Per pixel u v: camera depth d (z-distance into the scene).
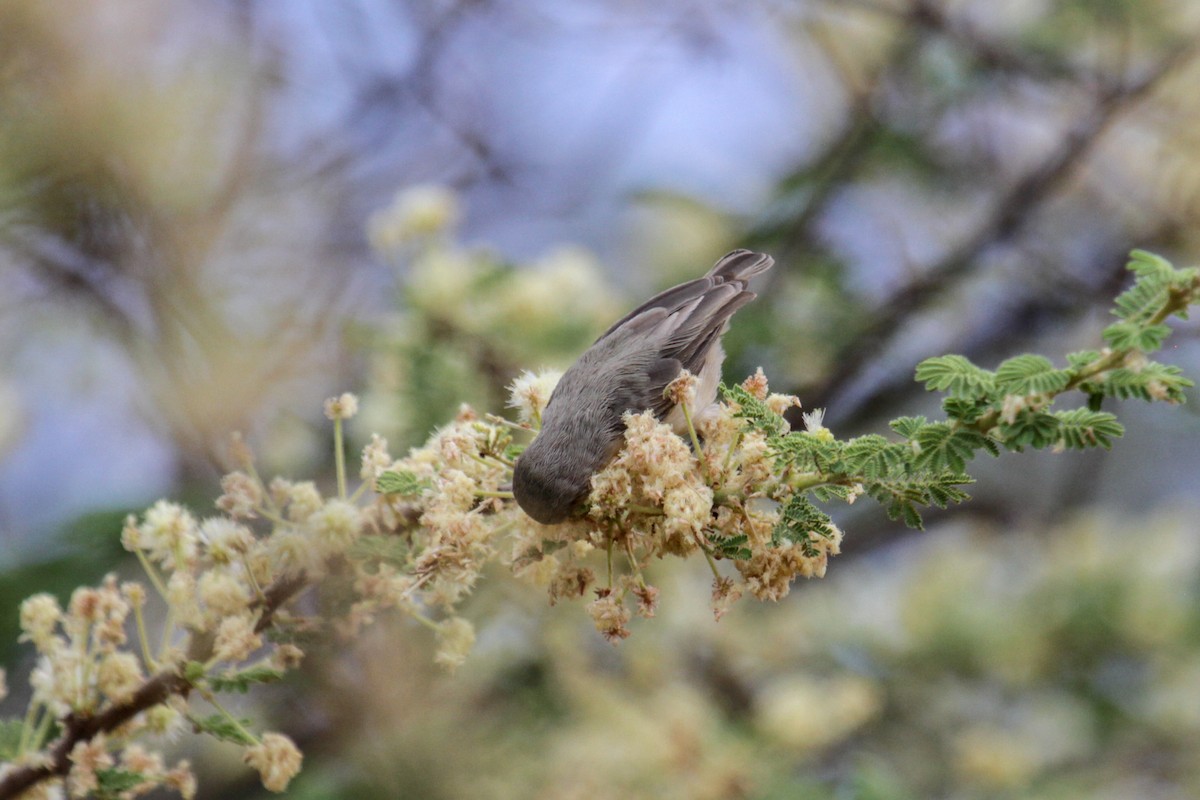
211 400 11.66
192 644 6.13
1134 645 14.19
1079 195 16.77
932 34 16.30
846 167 15.74
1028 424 5.34
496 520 6.65
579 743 11.40
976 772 13.14
